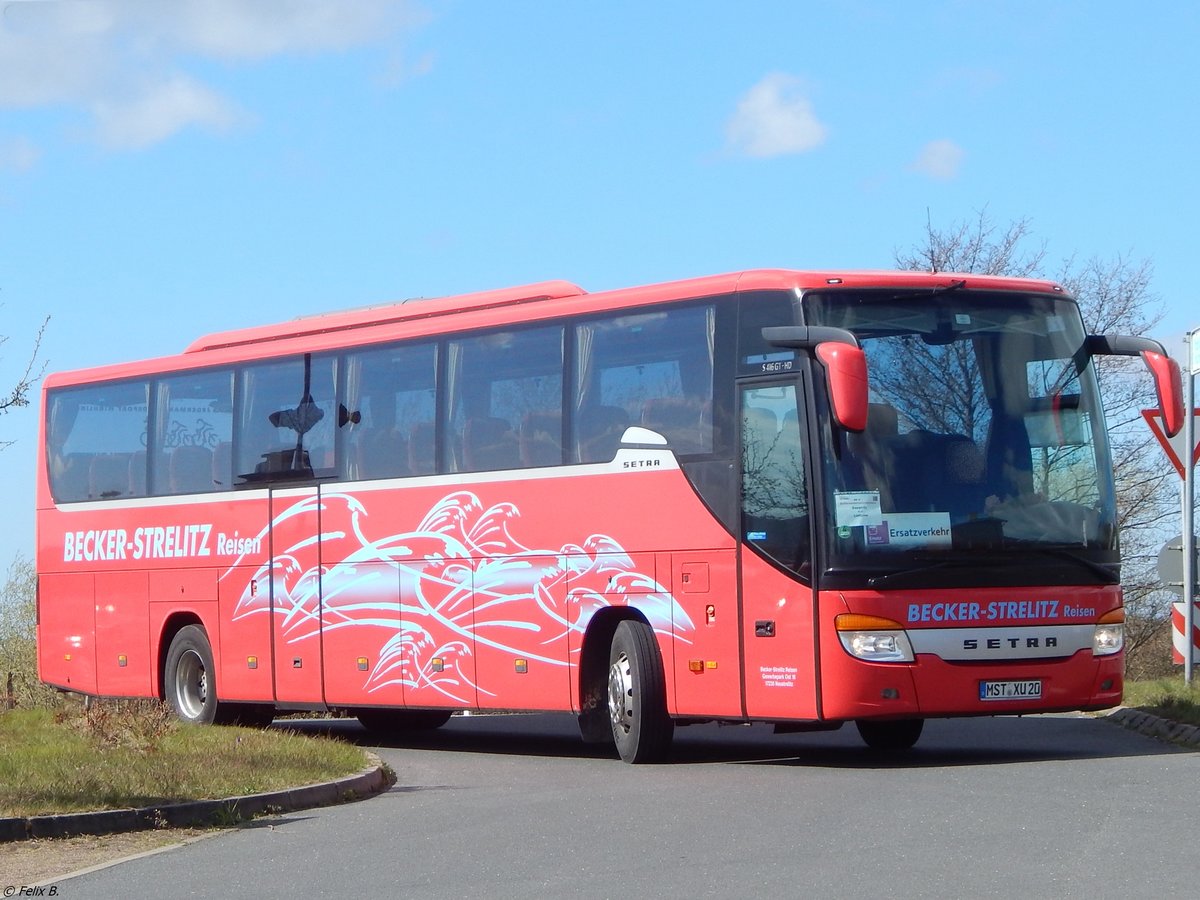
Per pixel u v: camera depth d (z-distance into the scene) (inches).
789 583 558.3
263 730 714.8
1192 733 615.8
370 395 733.9
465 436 685.3
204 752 584.1
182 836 445.4
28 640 1391.5
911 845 379.6
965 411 567.5
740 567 573.9
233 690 789.9
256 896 356.8
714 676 580.4
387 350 728.3
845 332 542.3
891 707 542.3
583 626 628.4
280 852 416.2
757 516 570.3
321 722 975.6
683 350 601.9
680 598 593.3
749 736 774.5
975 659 549.6
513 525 660.1
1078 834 386.3
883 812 437.1
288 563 765.9
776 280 577.3
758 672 566.6
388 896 349.4
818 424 554.3
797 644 554.6
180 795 480.4
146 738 616.4
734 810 455.5
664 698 601.9
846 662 542.6
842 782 515.2
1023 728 736.3
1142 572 1310.3
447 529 689.6
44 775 511.5
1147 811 420.2
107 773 514.0
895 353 565.9
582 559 629.9
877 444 555.2
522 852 399.2
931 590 548.7
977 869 345.4
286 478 769.6
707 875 353.4
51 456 903.1
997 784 490.6
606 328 632.4
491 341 679.7
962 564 552.4
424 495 701.3
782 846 387.2
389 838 433.4
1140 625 1312.7
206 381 820.0
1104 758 562.6
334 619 741.3
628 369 621.9
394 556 713.6
